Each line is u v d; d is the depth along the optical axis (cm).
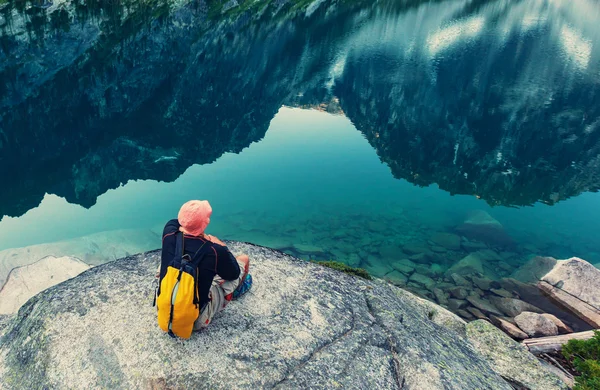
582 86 8088
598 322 1622
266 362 455
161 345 448
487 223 2741
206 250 372
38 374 433
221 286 442
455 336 784
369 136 6372
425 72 9944
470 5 17188
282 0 15688
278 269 655
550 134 6456
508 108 7662
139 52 8581
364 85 9456
